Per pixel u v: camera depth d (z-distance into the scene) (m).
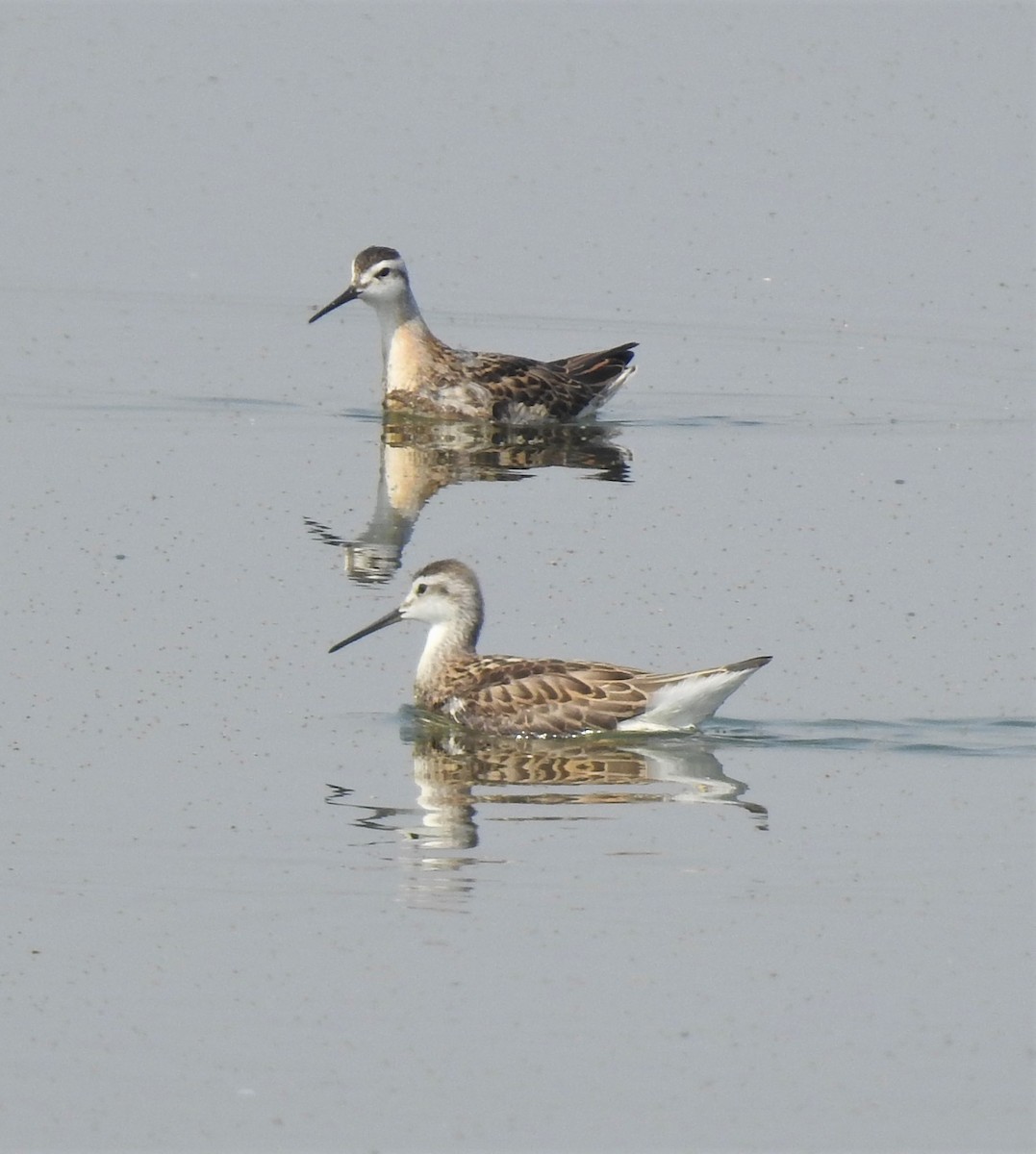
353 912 16.34
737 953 15.73
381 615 22.98
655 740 20.42
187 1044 14.39
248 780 18.98
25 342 33.53
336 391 32.38
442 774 19.41
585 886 16.86
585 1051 14.41
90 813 18.12
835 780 19.23
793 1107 13.73
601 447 29.91
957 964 15.69
